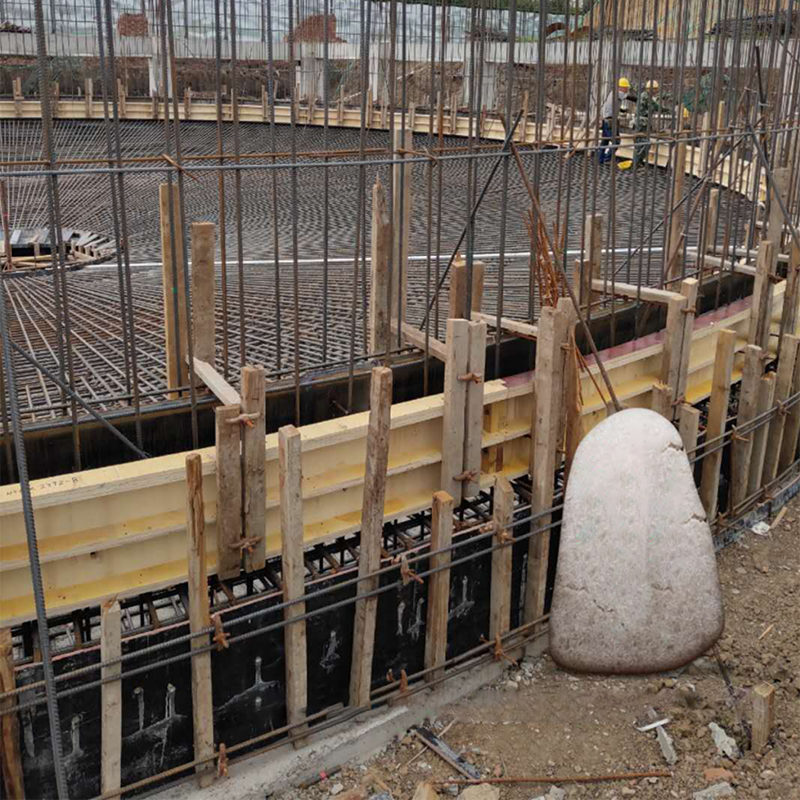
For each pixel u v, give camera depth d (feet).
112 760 13.25
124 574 13.85
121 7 55.21
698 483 22.45
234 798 14.55
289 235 34.09
